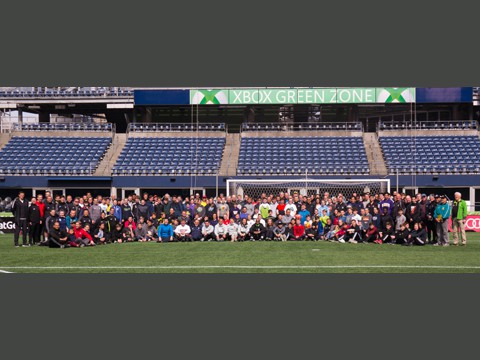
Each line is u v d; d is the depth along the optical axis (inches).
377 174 1457.9
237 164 1504.7
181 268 580.1
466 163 1460.4
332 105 1643.7
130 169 1477.6
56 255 690.2
